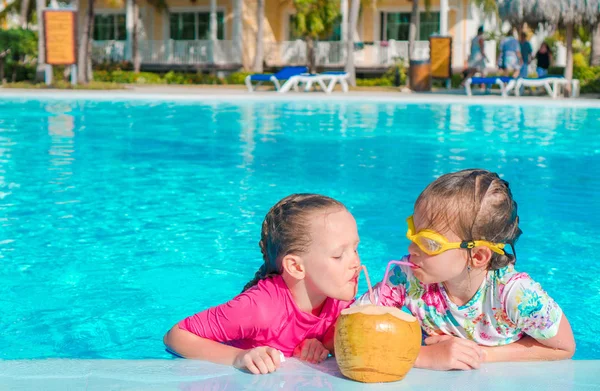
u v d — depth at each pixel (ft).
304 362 7.47
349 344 6.76
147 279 13.60
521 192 21.71
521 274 7.72
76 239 16.30
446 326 8.13
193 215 18.62
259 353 7.14
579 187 22.54
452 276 7.39
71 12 65.57
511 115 44.24
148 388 6.57
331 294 7.57
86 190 21.70
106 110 46.83
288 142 32.76
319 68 91.30
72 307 12.16
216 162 27.12
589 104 48.24
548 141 33.37
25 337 10.87
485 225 7.13
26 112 44.93
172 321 11.57
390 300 8.29
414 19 74.79
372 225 17.62
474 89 73.46
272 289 8.00
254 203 20.06
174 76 86.07
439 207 7.16
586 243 16.17
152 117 43.16
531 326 7.68
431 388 6.70
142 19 103.50
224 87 76.07
